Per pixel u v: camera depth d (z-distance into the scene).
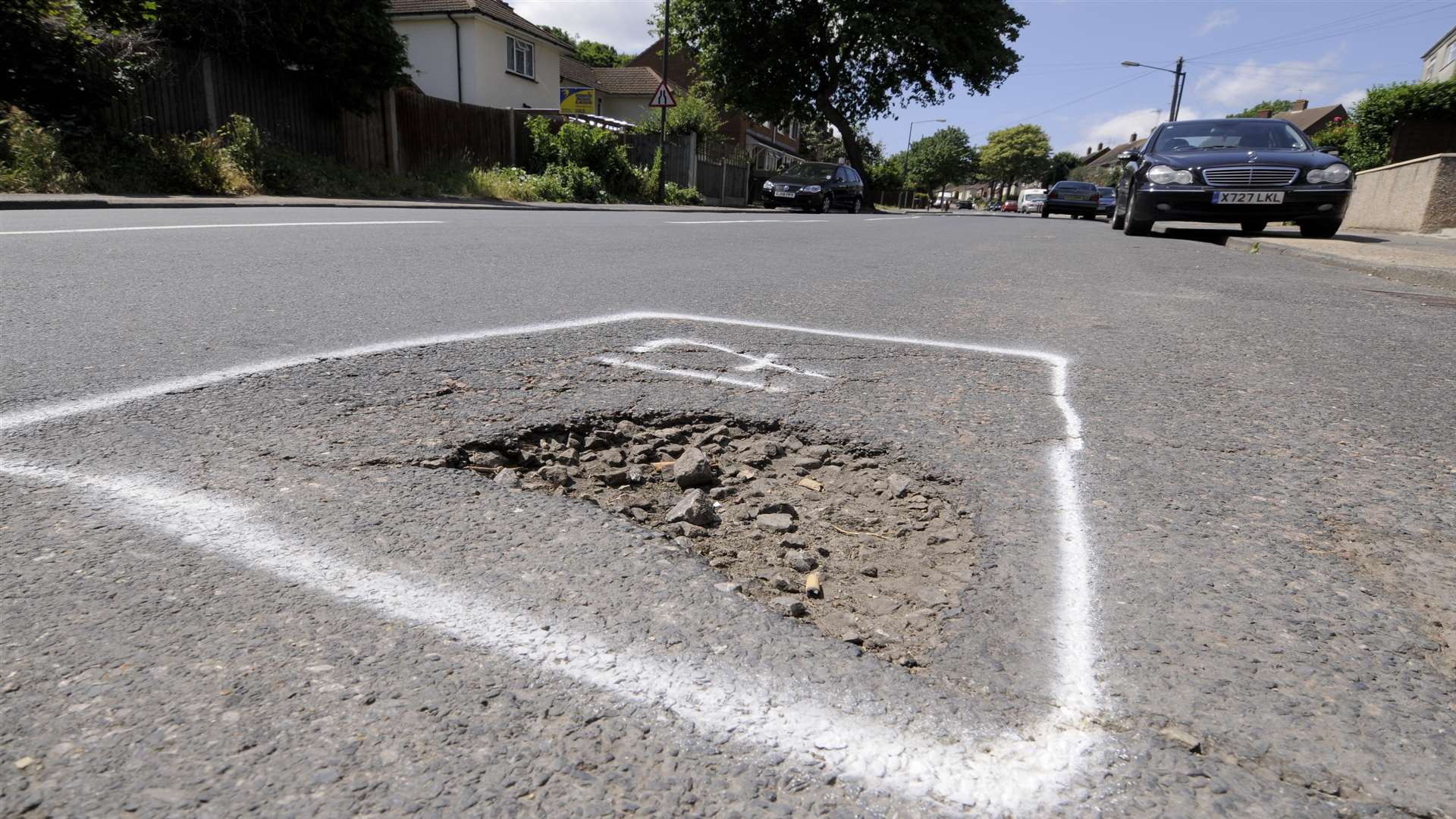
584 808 1.00
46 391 2.36
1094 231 13.19
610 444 2.33
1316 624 1.46
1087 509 1.92
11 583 1.40
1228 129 11.10
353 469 1.93
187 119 13.21
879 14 31.88
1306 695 1.26
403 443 2.12
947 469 2.15
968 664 1.32
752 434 2.45
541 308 4.00
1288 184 9.76
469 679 1.21
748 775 1.06
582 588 1.48
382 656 1.26
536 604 1.41
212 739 1.08
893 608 1.55
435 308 3.86
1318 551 1.74
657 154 24.80
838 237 9.52
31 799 0.97
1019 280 5.86
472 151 19.97
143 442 2.03
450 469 1.99
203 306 3.61
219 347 2.92
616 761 1.08
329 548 1.56
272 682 1.19
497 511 1.76
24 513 1.64
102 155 11.21
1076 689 1.25
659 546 1.66
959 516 1.92
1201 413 2.70
